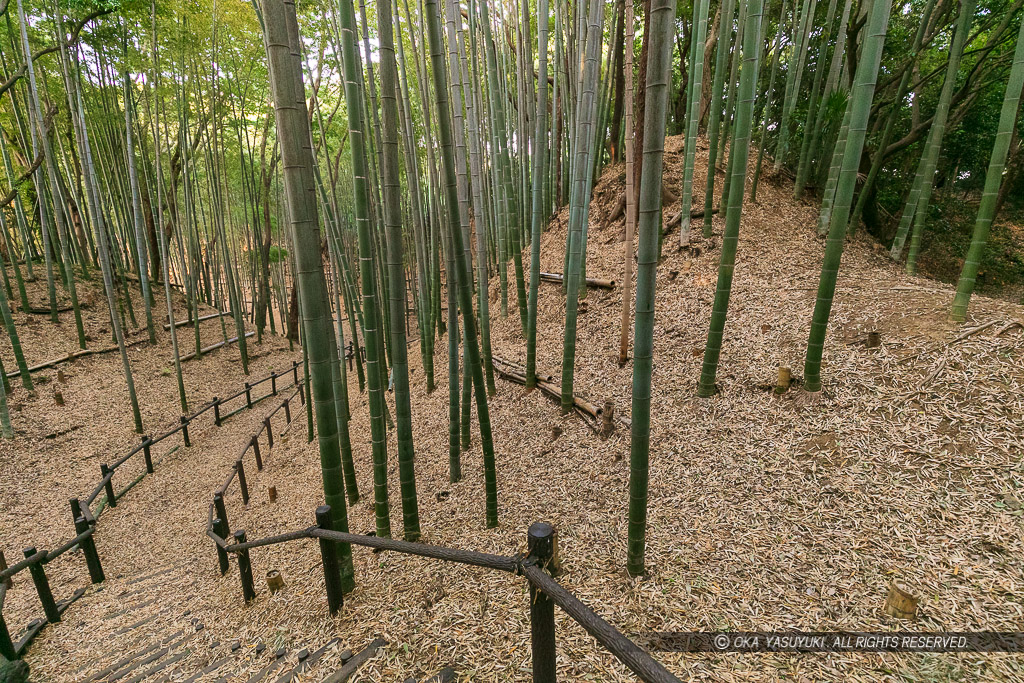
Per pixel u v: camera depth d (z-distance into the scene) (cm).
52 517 562
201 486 630
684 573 254
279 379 1113
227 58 977
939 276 661
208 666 268
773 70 628
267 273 1312
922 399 323
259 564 409
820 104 673
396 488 471
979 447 282
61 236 838
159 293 1236
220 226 1052
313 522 464
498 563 164
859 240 634
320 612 293
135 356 958
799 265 545
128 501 591
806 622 215
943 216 739
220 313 1274
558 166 872
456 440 427
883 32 293
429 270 829
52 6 731
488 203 852
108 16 793
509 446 462
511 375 559
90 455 691
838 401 346
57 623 377
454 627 250
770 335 436
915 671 187
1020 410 292
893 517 260
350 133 280
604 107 843
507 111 792
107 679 284
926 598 217
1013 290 635
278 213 1539
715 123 574
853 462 299
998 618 204
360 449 591
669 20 187
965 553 234
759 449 334
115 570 458
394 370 313
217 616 337
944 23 660
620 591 251
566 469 393
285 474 621
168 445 747
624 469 364
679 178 745
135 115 975
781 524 273
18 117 919
